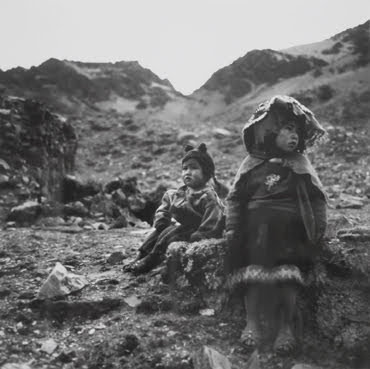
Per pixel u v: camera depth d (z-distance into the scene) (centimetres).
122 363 400
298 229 433
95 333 435
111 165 1706
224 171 1527
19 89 2502
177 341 420
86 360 406
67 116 2317
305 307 443
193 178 505
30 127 1021
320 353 419
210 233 483
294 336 422
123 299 475
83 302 466
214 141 1914
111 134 2084
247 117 2423
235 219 445
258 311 432
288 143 443
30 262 580
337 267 466
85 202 962
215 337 429
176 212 507
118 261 584
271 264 429
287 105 447
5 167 924
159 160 1745
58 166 1088
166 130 2106
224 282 455
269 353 410
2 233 727
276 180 438
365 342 418
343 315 438
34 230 764
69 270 561
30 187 940
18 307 470
